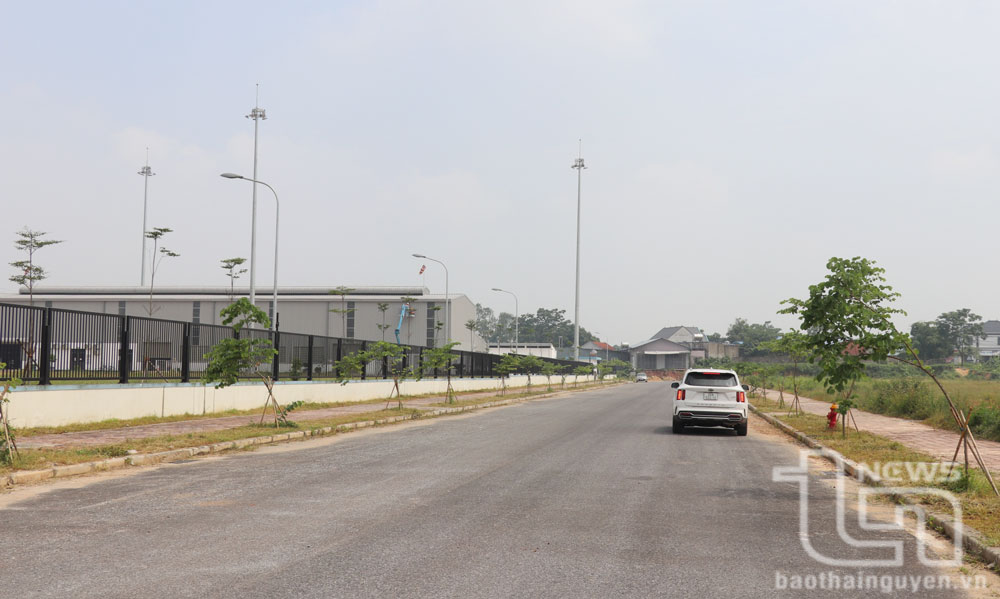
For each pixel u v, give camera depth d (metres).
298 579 5.37
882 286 14.46
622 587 5.27
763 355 134.50
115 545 6.37
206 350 21.64
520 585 5.28
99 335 17.70
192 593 5.02
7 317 15.11
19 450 11.96
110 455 11.73
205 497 8.80
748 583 5.45
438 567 5.73
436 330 89.19
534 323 197.00
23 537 6.66
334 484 9.84
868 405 27.19
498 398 37.88
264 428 17.08
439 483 9.96
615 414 26.22
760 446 15.84
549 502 8.59
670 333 158.62
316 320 90.75
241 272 74.81
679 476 10.94
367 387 31.95
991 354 146.25
